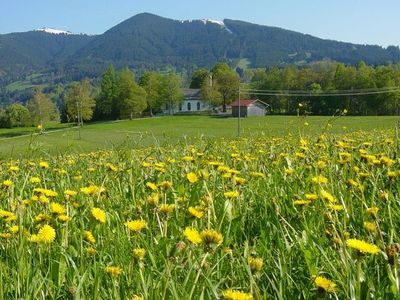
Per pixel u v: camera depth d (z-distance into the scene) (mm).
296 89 148250
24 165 7020
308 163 5516
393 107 121812
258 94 148375
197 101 169875
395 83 129000
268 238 3379
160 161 6996
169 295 2305
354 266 2451
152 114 158750
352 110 128000
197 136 8953
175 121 112250
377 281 2539
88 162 8516
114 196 4828
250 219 3955
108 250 3154
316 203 3846
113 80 143250
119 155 7191
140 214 3641
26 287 2443
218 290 2500
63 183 5617
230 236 3449
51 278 2686
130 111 138250
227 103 154125
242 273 2678
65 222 3227
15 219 3404
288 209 3951
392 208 3680
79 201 4652
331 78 142000
